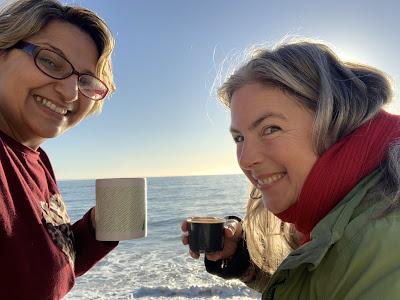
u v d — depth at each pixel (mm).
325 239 311
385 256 267
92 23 577
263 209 596
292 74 389
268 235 596
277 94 399
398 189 299
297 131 393
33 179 512
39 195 505
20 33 502
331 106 377
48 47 522
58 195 590
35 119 523
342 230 310
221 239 558
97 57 600
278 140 396
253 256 595
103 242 585
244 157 416
